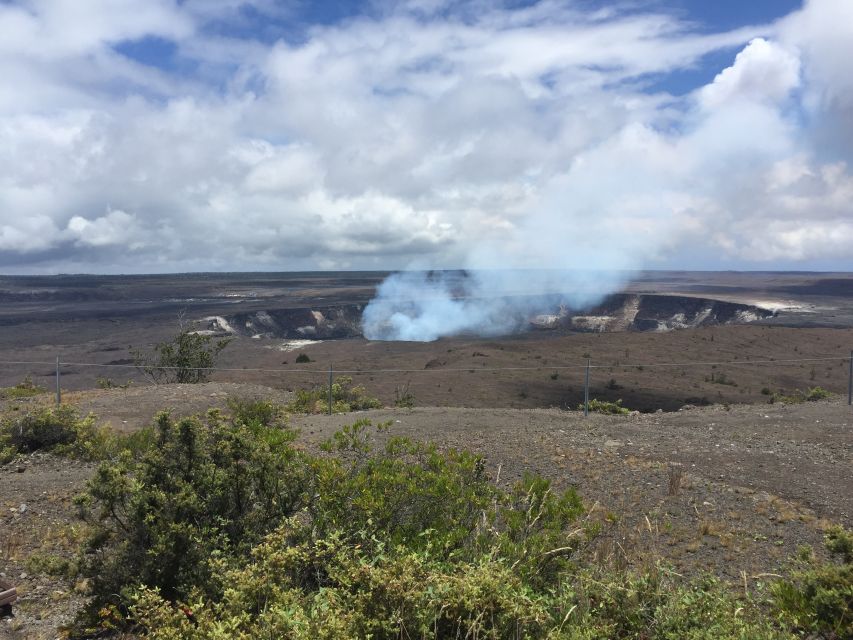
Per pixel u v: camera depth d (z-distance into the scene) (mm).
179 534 4230
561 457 8695
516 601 3387
